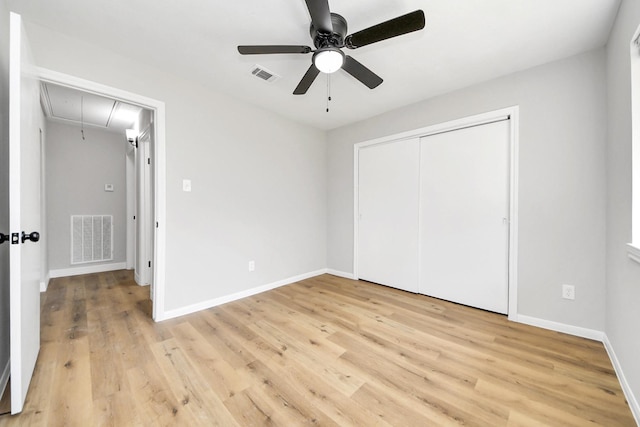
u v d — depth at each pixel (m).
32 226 1.55
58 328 2.15
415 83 2.53
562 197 2.12
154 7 1.61
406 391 1.45
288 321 2.33
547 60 2.14
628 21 1.44
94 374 1.56
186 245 2.49
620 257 1.60
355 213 3.65
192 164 2.52
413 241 3.09
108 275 3.86
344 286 3.37
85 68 1.94
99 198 4.12
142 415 1.27
